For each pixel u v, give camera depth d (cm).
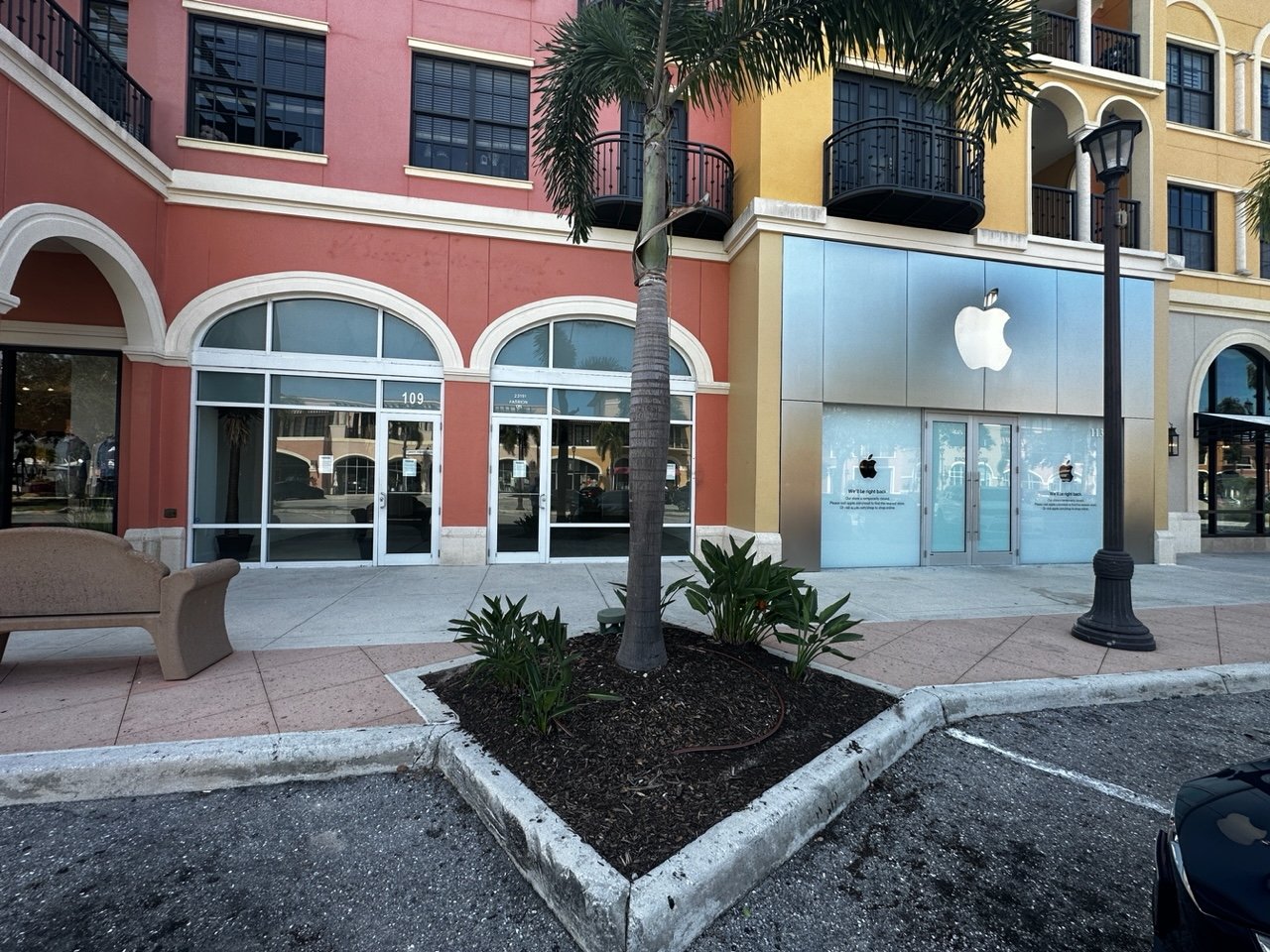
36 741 317
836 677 421
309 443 875
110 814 279
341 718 349
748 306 928
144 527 782
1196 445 1196
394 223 881
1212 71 1243
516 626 370
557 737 310
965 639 548
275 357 856
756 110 923
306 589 723
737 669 404
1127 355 1046
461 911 222
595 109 539
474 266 915
